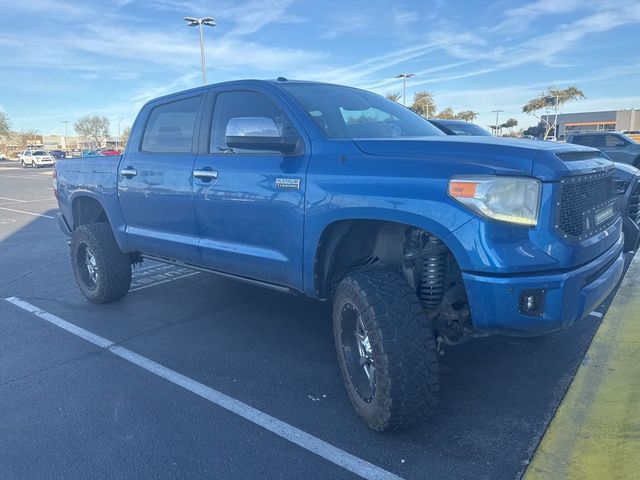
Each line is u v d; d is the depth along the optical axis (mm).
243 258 3865
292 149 3352
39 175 37688
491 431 3104
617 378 3480
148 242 4801
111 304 5699
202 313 5340
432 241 3010
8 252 8969
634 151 16219
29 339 4762
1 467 2906
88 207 5883
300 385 3771
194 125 4336
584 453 2783
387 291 2943
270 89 3830
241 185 3752
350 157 3172
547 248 2648
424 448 2967
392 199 2875
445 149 2904
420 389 2867
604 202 3277
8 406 3568
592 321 4711
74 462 2938
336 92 4094
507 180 2619
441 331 3172
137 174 4762
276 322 5035
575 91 48344
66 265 7812
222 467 2861
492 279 2602
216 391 3711
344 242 3459
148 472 2836
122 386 3818
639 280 5414
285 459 2914
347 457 2910
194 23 29828
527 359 4027
